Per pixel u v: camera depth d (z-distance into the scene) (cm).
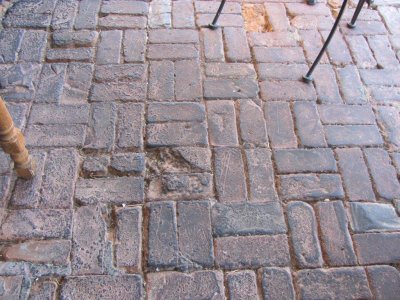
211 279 153
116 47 229
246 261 158
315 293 152
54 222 163
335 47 237
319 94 214
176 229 164
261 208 171
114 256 156
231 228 165
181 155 186
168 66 222
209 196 174
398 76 225
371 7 263
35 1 251
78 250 157
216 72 221
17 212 166
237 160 186
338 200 176
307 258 159
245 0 263
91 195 171
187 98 208
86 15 245
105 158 184
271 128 198
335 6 263
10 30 234
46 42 230
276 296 150
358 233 167
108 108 202
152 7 253
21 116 196
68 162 181
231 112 204
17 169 168
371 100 213
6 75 212
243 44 236
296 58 230
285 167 185
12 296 146
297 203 174
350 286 154
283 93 213
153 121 198
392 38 246
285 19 253
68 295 147
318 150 192
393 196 179
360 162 189
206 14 252
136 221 165
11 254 155
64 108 201
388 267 159
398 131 201
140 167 181
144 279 152
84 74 215
